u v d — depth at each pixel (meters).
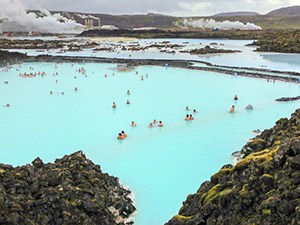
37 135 35.28
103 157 29.44
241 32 187.25
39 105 46.84
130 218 19.86
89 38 186.25
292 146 15.53
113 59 87.31
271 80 59.25
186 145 31.58
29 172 18.06
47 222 15.54
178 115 41.06
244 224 14.18
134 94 52.00
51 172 18.64
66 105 46.62
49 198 16.27
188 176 25.44
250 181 15.59
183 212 18.20
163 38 183.25
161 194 22.80
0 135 35.38
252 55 96.88
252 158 17.45
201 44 139.88
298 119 21.52
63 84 60.09
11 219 14.42
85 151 30.94
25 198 16.12
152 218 19.97
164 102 47.06
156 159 28.66
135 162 28.22
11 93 53.78
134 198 22.28
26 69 76.25
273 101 46.28
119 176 25.66
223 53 102.75
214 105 44.97
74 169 20.48
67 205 16.59
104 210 17.75
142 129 36.47
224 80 61.00
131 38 185.25
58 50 119.94
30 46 128.50
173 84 58.84
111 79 64.00
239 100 47.16
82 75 68.50
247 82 58.56
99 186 20.16
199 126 36.94
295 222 12.84
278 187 14.51
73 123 38.91
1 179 16.59
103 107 45.31
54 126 38.03
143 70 73.31
